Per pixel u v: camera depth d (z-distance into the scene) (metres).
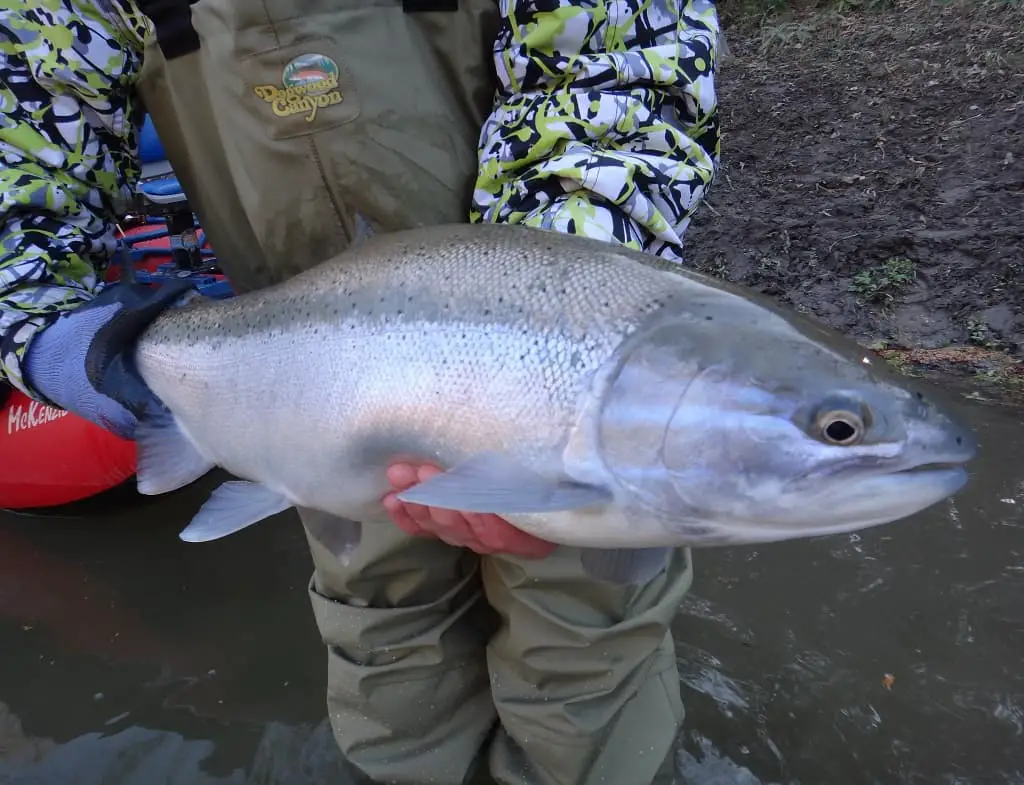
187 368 0.68
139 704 0.84
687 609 0.91
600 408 0.47
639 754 0.69
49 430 1.07
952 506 1.02
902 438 0.44
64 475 1.08
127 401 0.71
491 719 0.76
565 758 0.67
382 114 0.67
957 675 0.81
